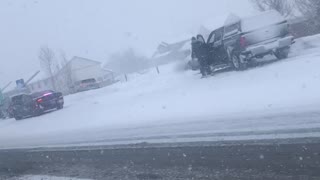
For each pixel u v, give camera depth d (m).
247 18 18.30
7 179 9.10
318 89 10.88
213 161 7.12
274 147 7.00
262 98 11.77
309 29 28.98
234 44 18.81
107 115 17.91
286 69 15.29
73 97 37.16
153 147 9.28
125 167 8.02
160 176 6.89
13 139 18.06
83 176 7.91
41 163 10.47
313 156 6.11
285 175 5.67
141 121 13.78
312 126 7.62
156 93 20.75
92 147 11.20
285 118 8.78
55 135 15.87
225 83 16.73
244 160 6.76
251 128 8.71
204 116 11.67
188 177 6.53
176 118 12.55
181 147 8.64
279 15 18.28
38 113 26.73
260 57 18.56
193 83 20.44
